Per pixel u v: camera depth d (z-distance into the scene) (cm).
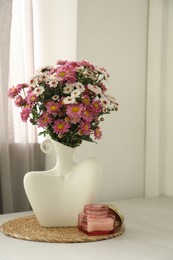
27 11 186
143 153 206
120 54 195
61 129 107
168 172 203
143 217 140
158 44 201
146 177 206
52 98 108
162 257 91
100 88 114
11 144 179
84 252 94
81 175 113
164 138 204
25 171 179
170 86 202
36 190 111
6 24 172
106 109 113
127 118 199
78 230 111
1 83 171
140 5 203
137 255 92
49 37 192
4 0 172
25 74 186
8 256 90
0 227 115
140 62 204
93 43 183
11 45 181
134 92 202
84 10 178
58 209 113
